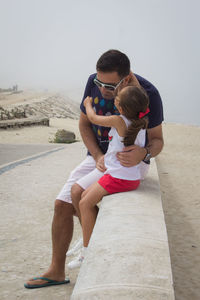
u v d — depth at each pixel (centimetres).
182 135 2091
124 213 250
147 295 164
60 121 3350
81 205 285
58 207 307
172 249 397
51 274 312
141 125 278
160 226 234
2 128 2172
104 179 284
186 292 305
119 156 281
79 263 293
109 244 209
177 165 978
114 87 286
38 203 550
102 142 325
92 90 323
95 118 292
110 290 168
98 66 282
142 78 310
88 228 282
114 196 281
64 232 310
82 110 329
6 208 522
